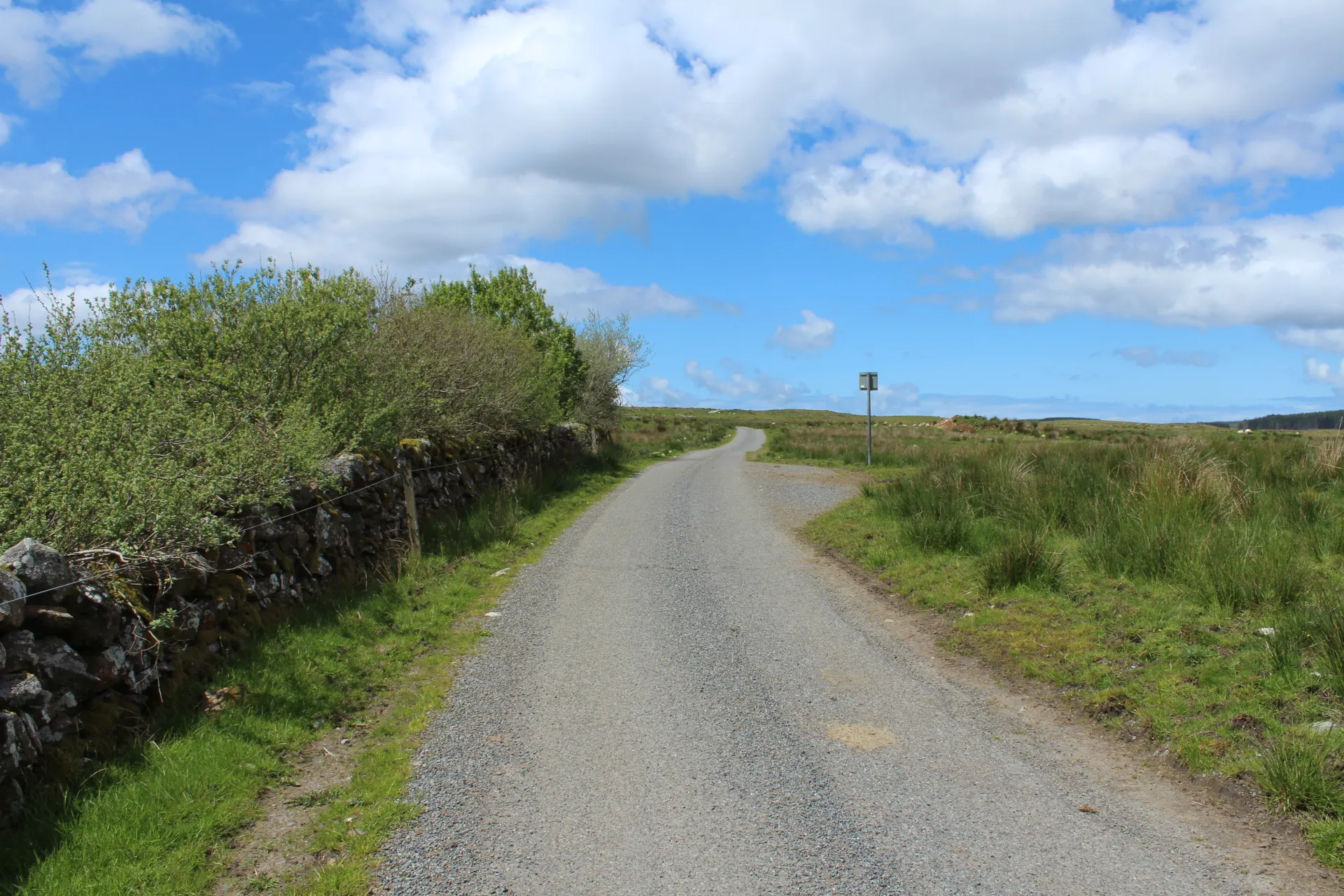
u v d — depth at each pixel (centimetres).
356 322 923
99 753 403
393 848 364
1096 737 459
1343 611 509
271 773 439
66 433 513
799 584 855
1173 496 860
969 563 848
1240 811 369
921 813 384
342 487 777
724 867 342
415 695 561
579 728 497
